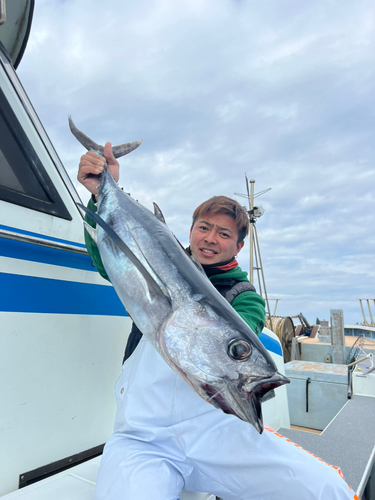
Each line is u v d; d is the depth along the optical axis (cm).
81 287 172
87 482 139
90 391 171
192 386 102
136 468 117
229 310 107
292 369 459
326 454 230
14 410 140
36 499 126
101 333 179
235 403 98
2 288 141
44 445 149
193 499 146
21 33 220
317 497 122
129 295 113
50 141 177
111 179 143
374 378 406
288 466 124
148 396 130
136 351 145
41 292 154
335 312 600
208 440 128
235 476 128
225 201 168
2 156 152
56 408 155
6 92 159
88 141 169
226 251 161
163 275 111
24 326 146
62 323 161
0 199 145
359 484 195
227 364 100
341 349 590
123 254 118
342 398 424
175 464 128
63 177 180
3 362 138
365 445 245
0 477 133
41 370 151
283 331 650
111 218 132
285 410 297
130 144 179
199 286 109
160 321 107
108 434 178
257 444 128
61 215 167
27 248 151
